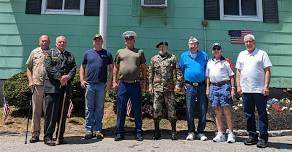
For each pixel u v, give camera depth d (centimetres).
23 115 929
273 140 785
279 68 1103
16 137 765
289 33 1120
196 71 746
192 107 748
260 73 688
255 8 1141
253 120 698
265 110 683
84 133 809
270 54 1107
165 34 1102
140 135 733
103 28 952
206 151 642
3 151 637
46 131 691
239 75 712
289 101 1013
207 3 1120
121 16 1102
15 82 926
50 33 1091
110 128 860
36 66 744
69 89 716
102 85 750
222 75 732
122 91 738
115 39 1094
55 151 634
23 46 1081
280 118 910
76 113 938
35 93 732
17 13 1094
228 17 1123
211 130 861
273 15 1125
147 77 792
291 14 1127
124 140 731
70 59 725
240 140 752
